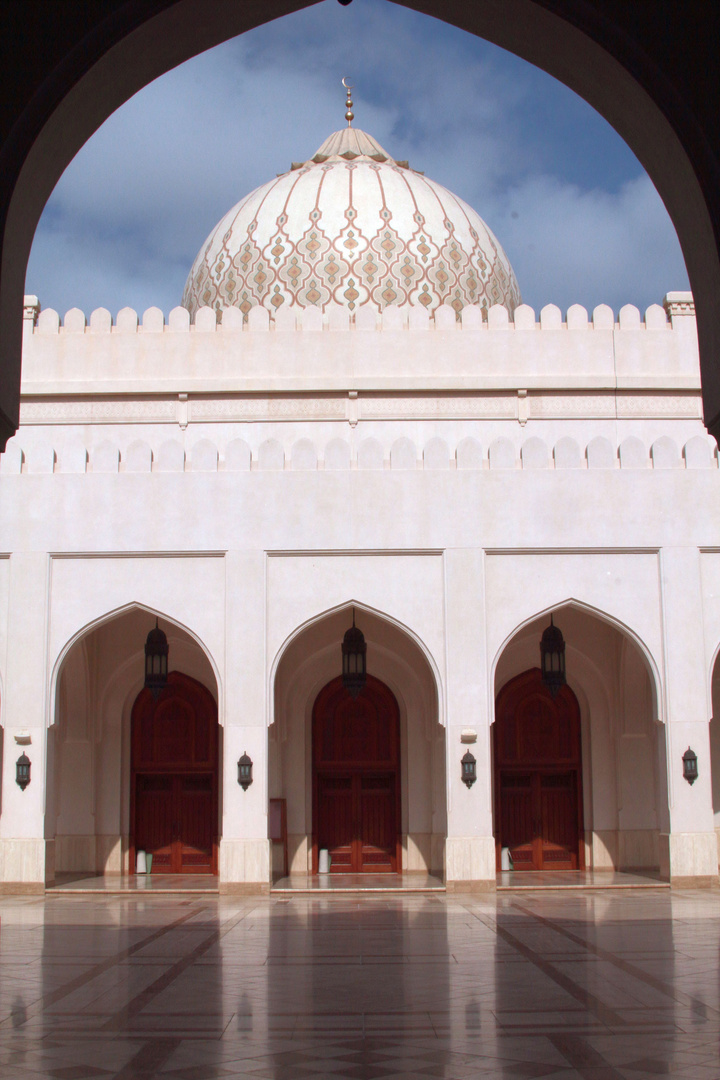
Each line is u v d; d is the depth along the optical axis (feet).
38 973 26.48
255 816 44.04
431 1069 17.44
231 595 45.09
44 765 44.57
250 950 29.91
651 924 34.50
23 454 47.06
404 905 40.45
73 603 45.39
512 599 45.27
